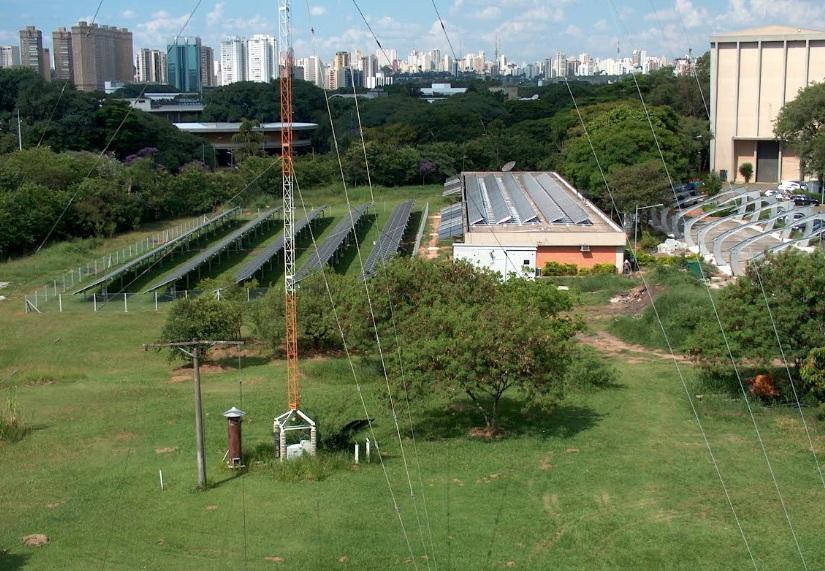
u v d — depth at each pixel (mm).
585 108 122250
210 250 78875
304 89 161875
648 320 52344
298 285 52844
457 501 28672
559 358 35375
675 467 31344
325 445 33656
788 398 38188
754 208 94062
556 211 78188
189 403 41031
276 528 26844
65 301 64312
